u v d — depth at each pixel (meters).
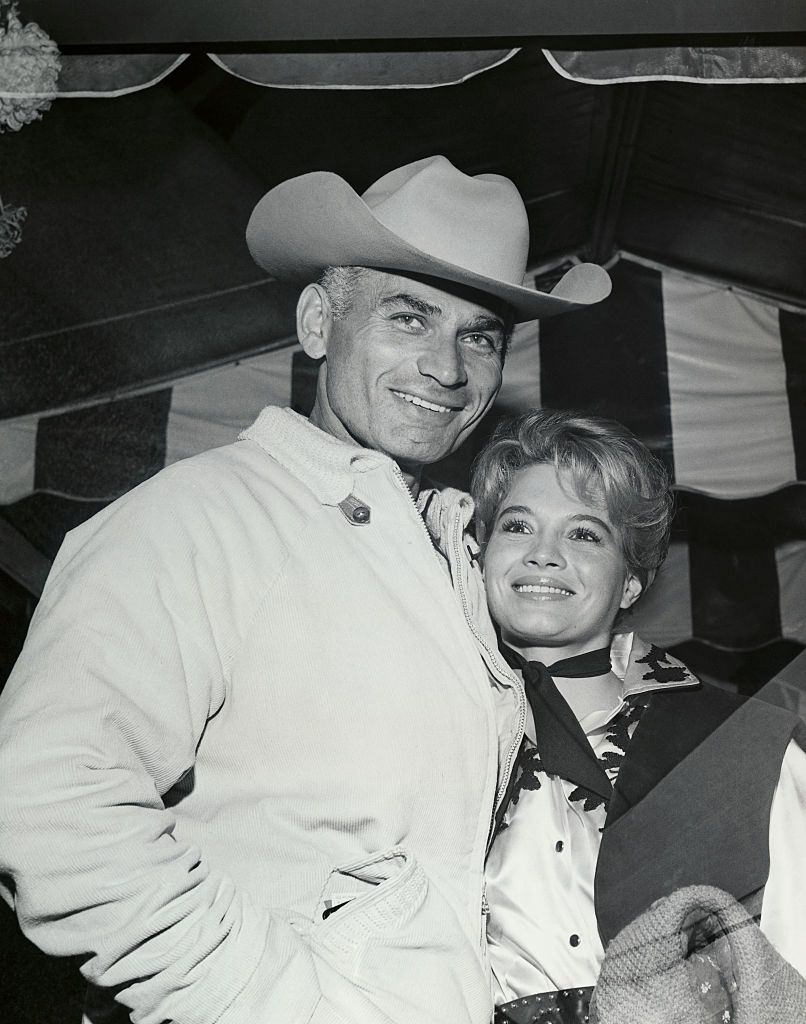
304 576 0.94
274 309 1.45
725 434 1.52
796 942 1.09
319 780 0.89
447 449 1.12
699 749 1.18
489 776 0.94
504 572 1.21
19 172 1.40
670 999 1.04
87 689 0.78
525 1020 1.03
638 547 1.24
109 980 0.75
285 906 0.86
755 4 1.26
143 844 0.75
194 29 1.27
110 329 1.44
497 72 1.39
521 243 1.19
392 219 1.16
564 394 1.53
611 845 1.12
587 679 1.20
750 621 1.42
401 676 0.93
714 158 1.45
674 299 1.56
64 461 1.39
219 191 1.45
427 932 0.87
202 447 1.42
